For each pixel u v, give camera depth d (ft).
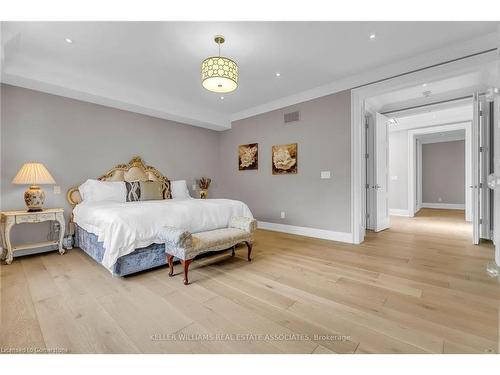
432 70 9.65
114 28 7.92
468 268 8.59
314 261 9.52
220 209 10.64
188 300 6.46
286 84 12.80
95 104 12.96
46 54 9.52
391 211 22.90
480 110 12.43
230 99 15.07
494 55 8.43
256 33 8.25
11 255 9.43
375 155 15.06
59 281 7.71
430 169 28.99
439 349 4.49
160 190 14.02
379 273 8.20
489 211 12.42
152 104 13.99
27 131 10.86
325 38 8.58
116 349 4.57
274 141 15.62
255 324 5.36
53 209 10.65
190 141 17.61
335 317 5.60
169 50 9.27
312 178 13.79
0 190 10.21
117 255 7.64
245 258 9.96
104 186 12.12
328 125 13.00
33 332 5.06
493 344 4.58
